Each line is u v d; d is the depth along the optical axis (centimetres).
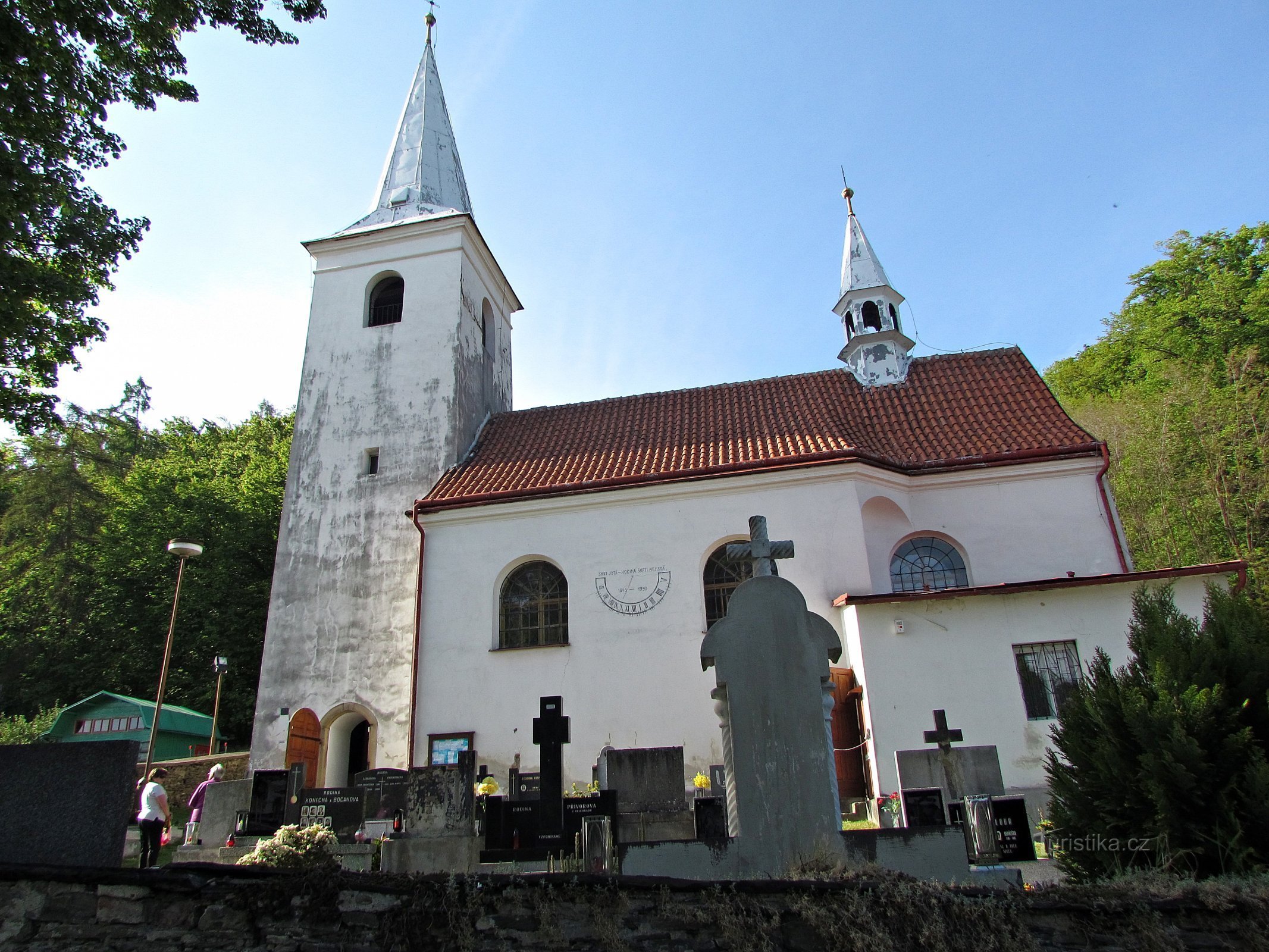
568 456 2139
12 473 4019
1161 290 4316
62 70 1157
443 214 2467
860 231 2538
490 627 1870
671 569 1823
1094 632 1446
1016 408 2067
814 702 789
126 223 1464
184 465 4128
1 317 1295
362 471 2227
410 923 612
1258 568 2517
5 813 671
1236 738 691
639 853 761
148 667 3359
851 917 578
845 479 1809
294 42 1216
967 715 1432
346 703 1953
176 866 646
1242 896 560
